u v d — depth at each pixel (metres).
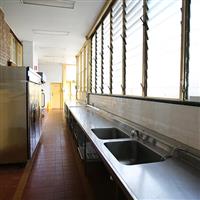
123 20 2.98
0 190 2.49
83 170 3.10
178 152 1.43
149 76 2.24
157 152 1.61
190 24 1.55
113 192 2.42
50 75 12.91
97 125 2.90
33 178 2.82
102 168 3.04
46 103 12.84
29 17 4.54
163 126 1.74
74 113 4.26
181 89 1.61
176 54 1.74
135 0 2.62
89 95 6.03
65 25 5.11
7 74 3.11
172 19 1.81
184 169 1.22
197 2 1.49
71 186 2.59
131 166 1.27
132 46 2.75
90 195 2.38
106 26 4.07
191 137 1.36
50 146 4.41
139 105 2.29
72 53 9.21
